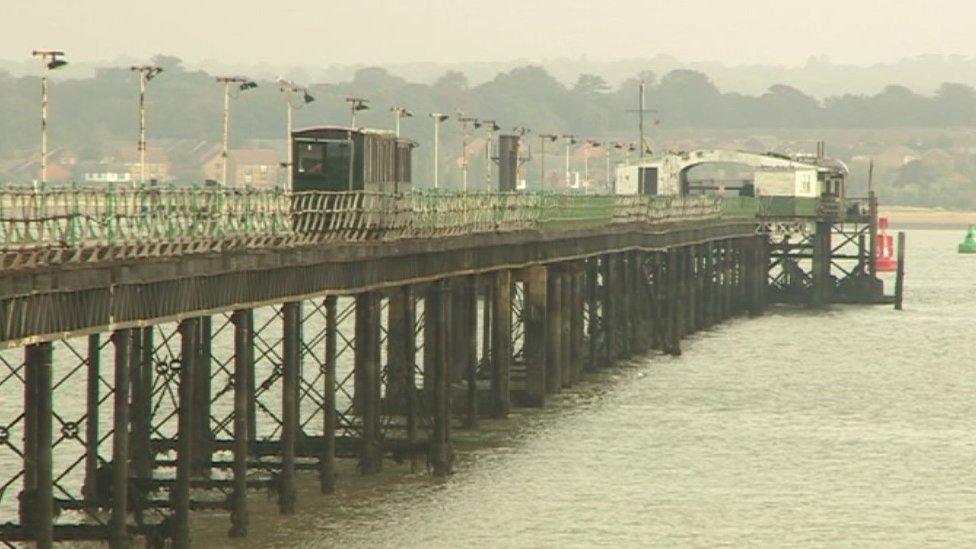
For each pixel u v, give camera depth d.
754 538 166.88
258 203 158.38
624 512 175.38
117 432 131.25
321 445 175.12
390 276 181.25
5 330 111.88
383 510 169.12
